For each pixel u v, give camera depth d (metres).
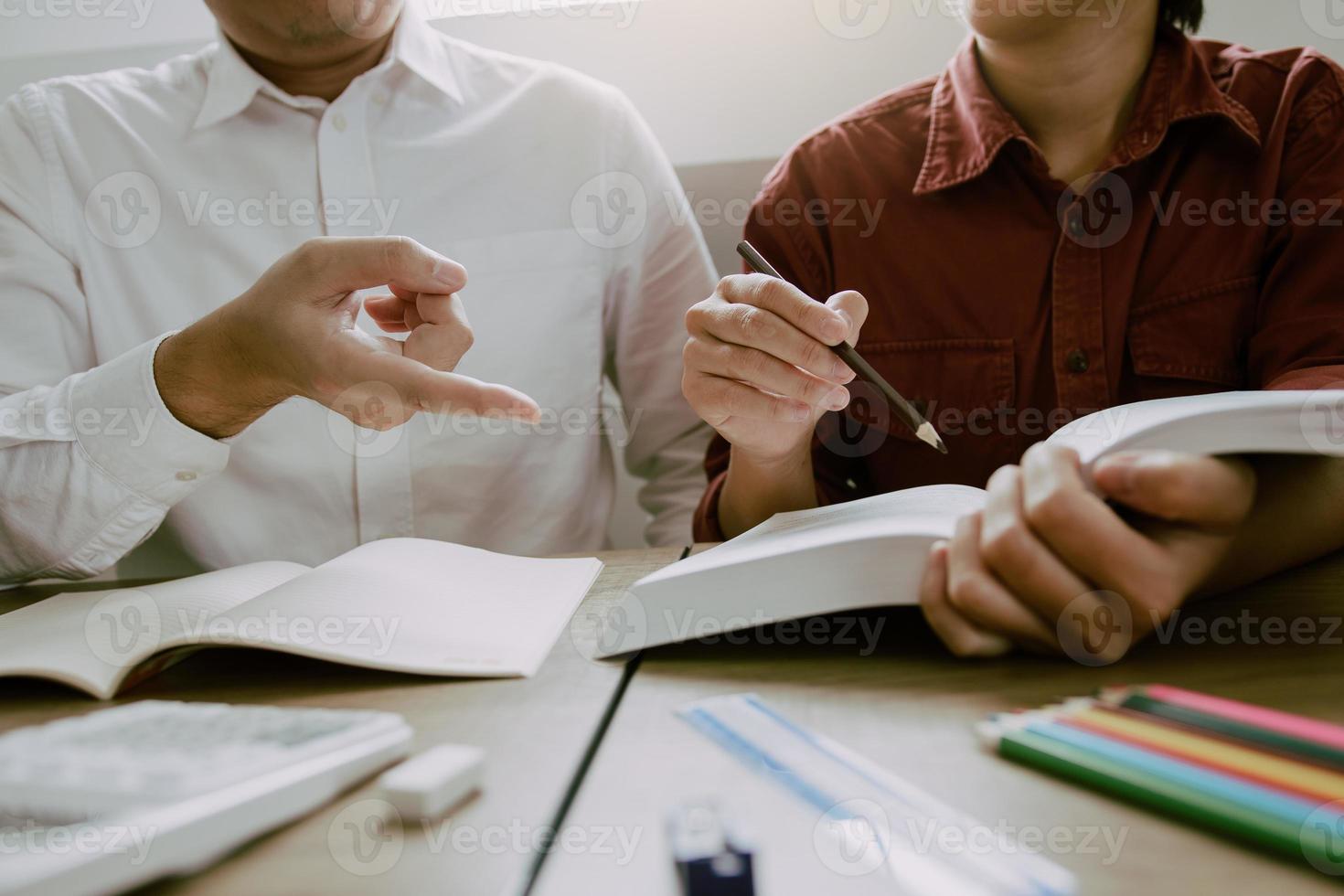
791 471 0.63
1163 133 0.68
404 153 0.89
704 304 0.55
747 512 0.66
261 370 0.49
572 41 1.12
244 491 0.84
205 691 0.34
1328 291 0.64
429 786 0.22
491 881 0.19
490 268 0.90
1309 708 0.27
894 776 0.23
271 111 0.87
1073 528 0.30
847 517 0.44
